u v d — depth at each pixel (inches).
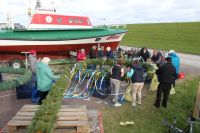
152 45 1374.3
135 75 358.0
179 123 310.5
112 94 376.2
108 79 410.0
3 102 370.6
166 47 1269.7
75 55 735.7
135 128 295.7
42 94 332.5
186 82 518.6
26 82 391.2
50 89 303.1
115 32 787.4
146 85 484.1
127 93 389.1
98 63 527.8
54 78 328.8
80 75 469.7
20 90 384.5
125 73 447.5
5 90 420.5
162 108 363.6
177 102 390.3
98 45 773.3
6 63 685.9
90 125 292.7
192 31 2159.2
